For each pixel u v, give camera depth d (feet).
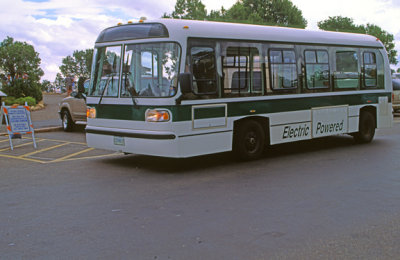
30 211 20.26
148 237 16.60
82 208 20.65
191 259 14.44
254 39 32.14
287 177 26.86
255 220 18.47
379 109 42.86
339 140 44.19
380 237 16.26
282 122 34.19
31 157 35.70
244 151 31.94
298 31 35.99
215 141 29.73
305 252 14.88
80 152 37.88
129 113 29.43
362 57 41.32
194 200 21.77
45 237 16.72
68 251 15.28
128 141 29.37
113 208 20.56
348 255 14.57
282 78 34.12
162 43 28.30
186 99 27.96
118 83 30.30
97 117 31.81
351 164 30.91
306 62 36.06
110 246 15.71
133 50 29.68
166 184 25.34
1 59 94.58
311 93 36.32
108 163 32.37
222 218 18.80
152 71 28.58
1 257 14.82
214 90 29.53
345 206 20.43
